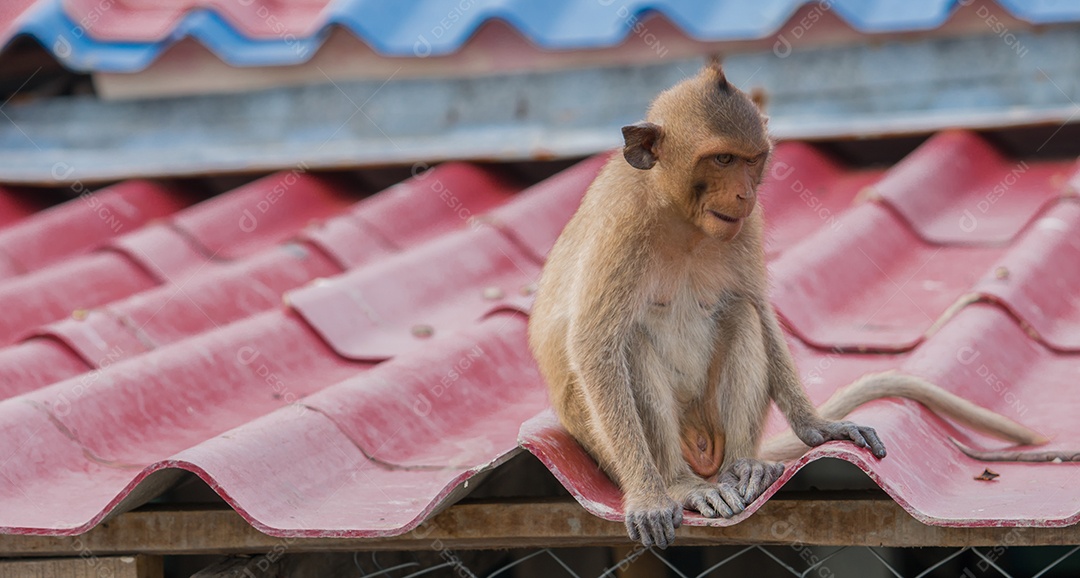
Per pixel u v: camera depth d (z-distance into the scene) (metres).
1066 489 4.89
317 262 8.86
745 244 5.79
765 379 5.67
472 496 5.90
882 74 9.82
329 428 5.75
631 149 5.37
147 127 11.14
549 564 8.23
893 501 4.91
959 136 9.28
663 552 8.27
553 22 10.40
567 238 5.98
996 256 7.96
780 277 7.26
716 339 5.86
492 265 8.64
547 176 10.26
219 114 11.02
